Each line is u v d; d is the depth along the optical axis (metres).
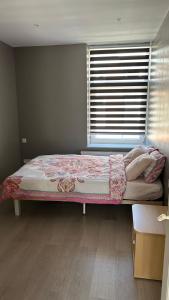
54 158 3.95
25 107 4.66
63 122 4.61
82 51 4.25
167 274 1.21
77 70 4.35
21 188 2.93
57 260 2.23
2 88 4.11
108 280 1.98
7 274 2.05
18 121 4.74
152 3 2.52
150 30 3.43
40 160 3.82
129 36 3.78
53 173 3.12
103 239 2.57
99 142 4.74
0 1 2.40
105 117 4.59
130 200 2.80
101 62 4.37
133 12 2.77
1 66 4.05
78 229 2.78
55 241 2.54
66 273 2.06
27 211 3.25
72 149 4.69
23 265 2.16
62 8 2.62
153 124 3.70
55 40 4.00
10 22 3.05
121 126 4.59
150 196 2.74
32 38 3.85
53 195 2.90
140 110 4.48
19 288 1.90
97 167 3.40
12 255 2.31
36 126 4.71
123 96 4.46
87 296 1.81
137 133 4.58
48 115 4.63
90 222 2.94
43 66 4.44
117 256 2.28
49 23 3.11
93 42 4.16
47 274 2.05
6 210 3.28
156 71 3.52
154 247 1.91
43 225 2.87
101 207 3.37
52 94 4.53
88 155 4.23
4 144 4.24
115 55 4.31
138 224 2.03
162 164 2.74
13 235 2.66
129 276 2.02
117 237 2.61
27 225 2.87
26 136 4.79
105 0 2.43
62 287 1.90
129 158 3.47
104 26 3.26
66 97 4.50
